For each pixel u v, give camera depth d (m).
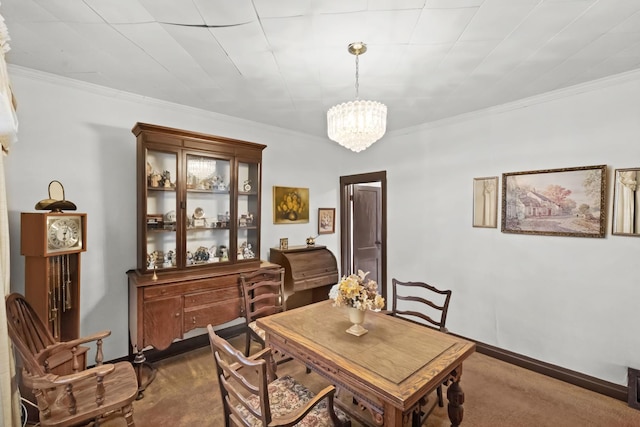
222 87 2.56
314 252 3.80
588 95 2.41
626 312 2.25
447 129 3.34
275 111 3.18
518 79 2.36
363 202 4.77
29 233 1.97
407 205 3.73
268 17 1.61
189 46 1.91
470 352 1.60
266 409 1.15
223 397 1.43
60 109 2.38
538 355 2.67
